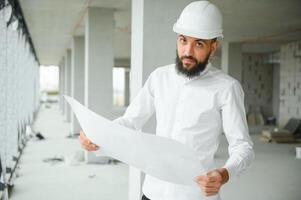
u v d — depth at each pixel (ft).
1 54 15.66
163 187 5.23
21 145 25.02
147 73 12.71
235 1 21.81
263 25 30.40
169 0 12.81
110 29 23.32
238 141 4.72
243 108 5.02
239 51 41.04
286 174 19.39
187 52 4.67
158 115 5.46
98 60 23.17
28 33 35.24
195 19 4.59
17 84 22.17
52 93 107.24
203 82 5.04
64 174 18.72
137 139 4.25
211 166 5.10
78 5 22.89
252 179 18.11
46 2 22.29
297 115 39.83
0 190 13.73
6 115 16.14
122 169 20.11
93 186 16.55
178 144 4.01
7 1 15.83
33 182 17.04
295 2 22.07
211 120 5.03
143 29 12.66
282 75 43.27
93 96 23.09
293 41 40.60
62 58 63.77
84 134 4.85
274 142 32.65
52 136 32.35
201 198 5.05
